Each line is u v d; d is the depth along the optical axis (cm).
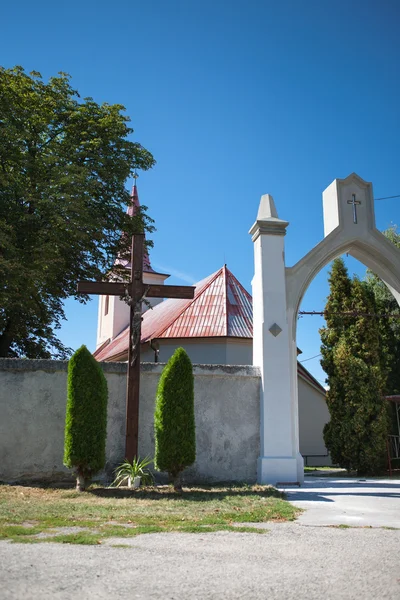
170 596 362
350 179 1352
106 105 2123
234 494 909
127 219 2138
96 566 430
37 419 1049
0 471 1019
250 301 2328
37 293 1773
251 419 1160
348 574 425
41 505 753
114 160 2033
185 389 974
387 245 1333
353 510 775
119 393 1102
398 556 486
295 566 447
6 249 1727
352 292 1691
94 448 916
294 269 1270
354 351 1633
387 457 1589
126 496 864
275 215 1288
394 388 2209
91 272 2069
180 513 711
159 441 955
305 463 2341
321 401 2425
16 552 471
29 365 1060
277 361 1180
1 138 1797
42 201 1731
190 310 2277
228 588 383
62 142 1961
